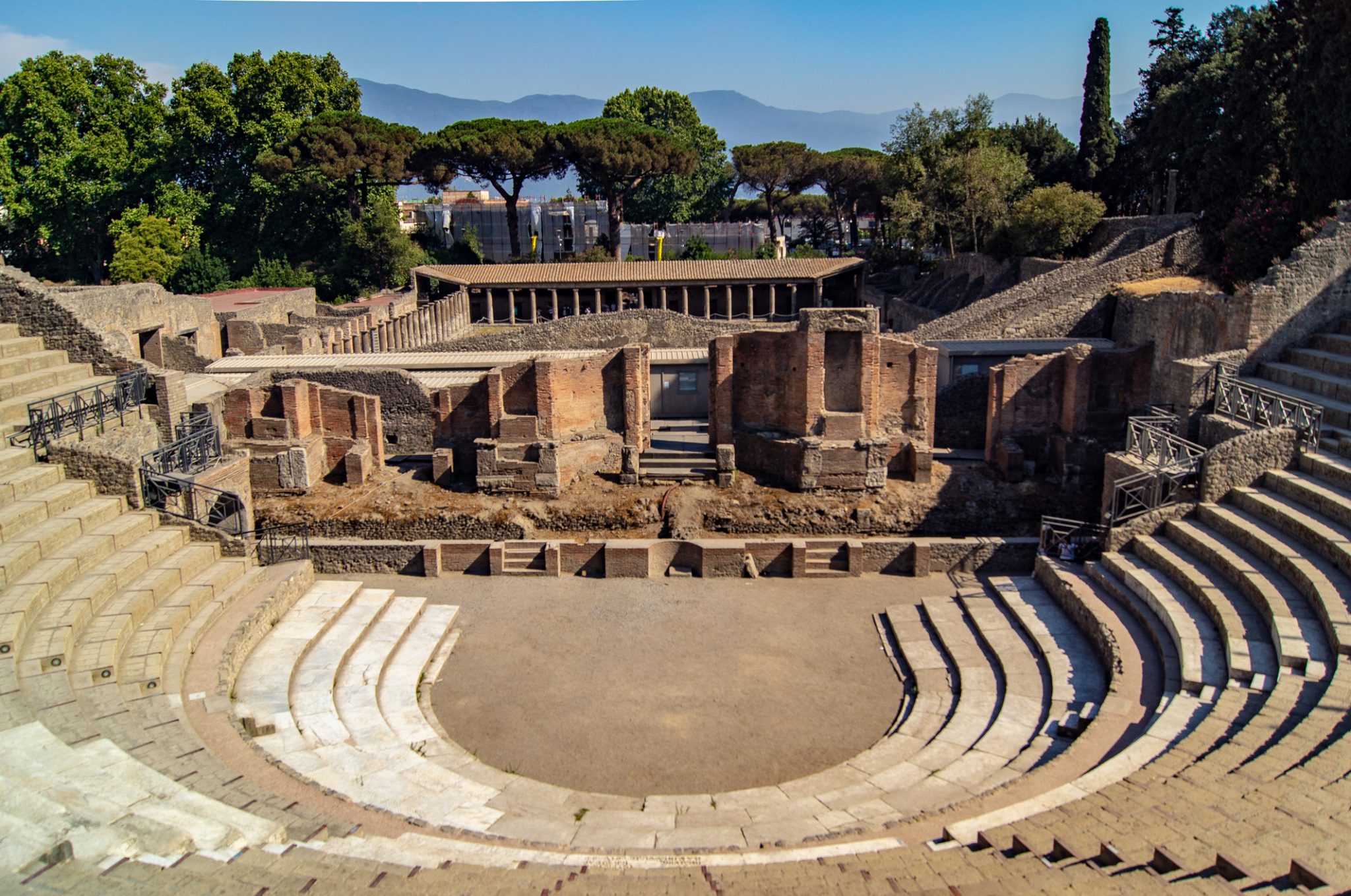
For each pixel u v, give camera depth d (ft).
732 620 111.96
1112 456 122.62
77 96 373.20
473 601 117.39
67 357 122.01
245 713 83.87
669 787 78.74
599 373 149.07
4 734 65.82
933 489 141.90
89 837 52.19
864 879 55.31
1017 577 118.83
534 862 60.80
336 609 106.11
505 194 366.22
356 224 362.33
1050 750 79.56
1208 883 47.96
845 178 398.62
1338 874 49.19
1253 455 108.68
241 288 332.80
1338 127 152.97
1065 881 50.98
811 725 89.20
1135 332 181.88
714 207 473.67
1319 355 127.85
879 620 111.75
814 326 140.56
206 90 372.38
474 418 147.64
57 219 361.10
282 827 59.00
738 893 53.42
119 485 104.53
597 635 108.27
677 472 145.28
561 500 141.38
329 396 149.38
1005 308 209.36
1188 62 271.69
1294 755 64.44
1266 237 169.17
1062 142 330.95
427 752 82.58
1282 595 88.33
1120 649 92.12
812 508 138.62
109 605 88.79
